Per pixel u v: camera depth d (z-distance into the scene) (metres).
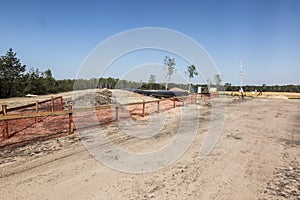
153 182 4.37
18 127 9.93
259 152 6.50
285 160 5.81
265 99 36.19
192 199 3.73
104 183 4.30
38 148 6.62
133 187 4.14
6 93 34.19
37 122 11.20
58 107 17.73
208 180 4.49
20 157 5.76
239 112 17.05
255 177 4.68
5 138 7.74
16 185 4.17
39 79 40.25
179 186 4.20
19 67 36.19
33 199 3.68
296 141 7.95
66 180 4.41
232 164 5.44
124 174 4.75
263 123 12.03
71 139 7.79
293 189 4.15
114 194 3.87
